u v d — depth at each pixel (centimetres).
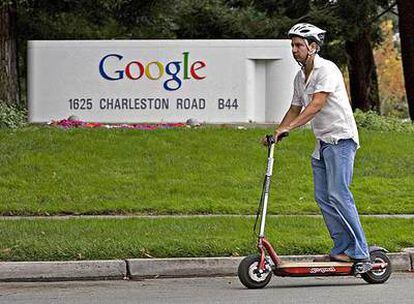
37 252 1053
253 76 2075
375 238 1184
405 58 2945
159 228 1227
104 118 2067
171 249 1077
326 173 970
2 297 917
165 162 1712
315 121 973
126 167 1681
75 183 1594
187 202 1502
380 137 1991
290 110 994
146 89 2066
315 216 1385
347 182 965
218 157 1752
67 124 1998
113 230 1206
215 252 1082
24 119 2125
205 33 3206
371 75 3591
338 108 962
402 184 1683
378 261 992
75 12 2764
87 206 1457
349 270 961
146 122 2066
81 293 941
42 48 2070
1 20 2347
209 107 2066
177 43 2062
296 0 3259
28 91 2077
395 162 1820
